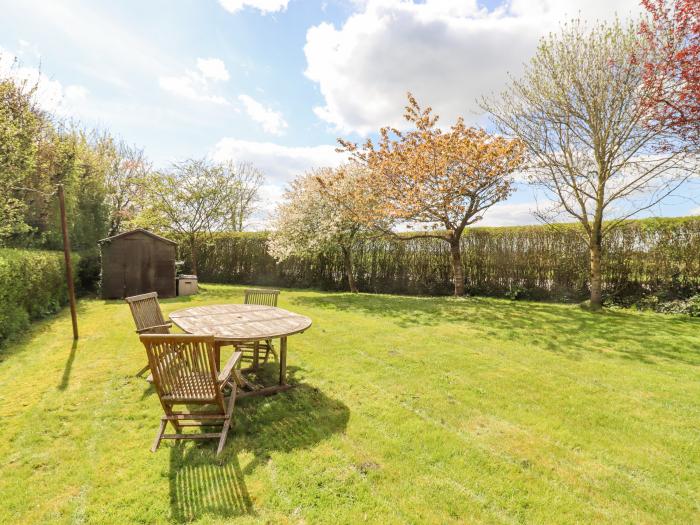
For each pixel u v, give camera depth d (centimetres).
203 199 1400
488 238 1143
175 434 287
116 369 451
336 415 341
